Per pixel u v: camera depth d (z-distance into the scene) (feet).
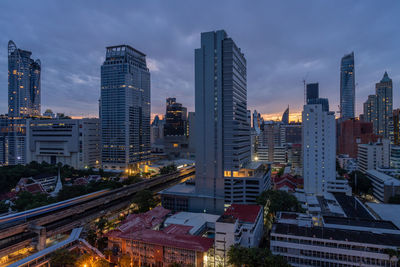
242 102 528.63
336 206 416.87
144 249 301.43
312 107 547.90
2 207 449.06
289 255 260.01
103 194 497.05
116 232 328.70
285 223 297.33
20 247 310.24
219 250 273.33
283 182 603.67
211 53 464.65
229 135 467.11
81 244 323.78
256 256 240.73
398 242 240.94
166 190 505.25
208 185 472.44
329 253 248.11
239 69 509.76
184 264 280.72
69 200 461.78
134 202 468.34
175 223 371.56
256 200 428.56
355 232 267.18
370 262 236.02
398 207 426.92
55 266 285.84
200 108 475.31
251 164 549.95
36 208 400.06
